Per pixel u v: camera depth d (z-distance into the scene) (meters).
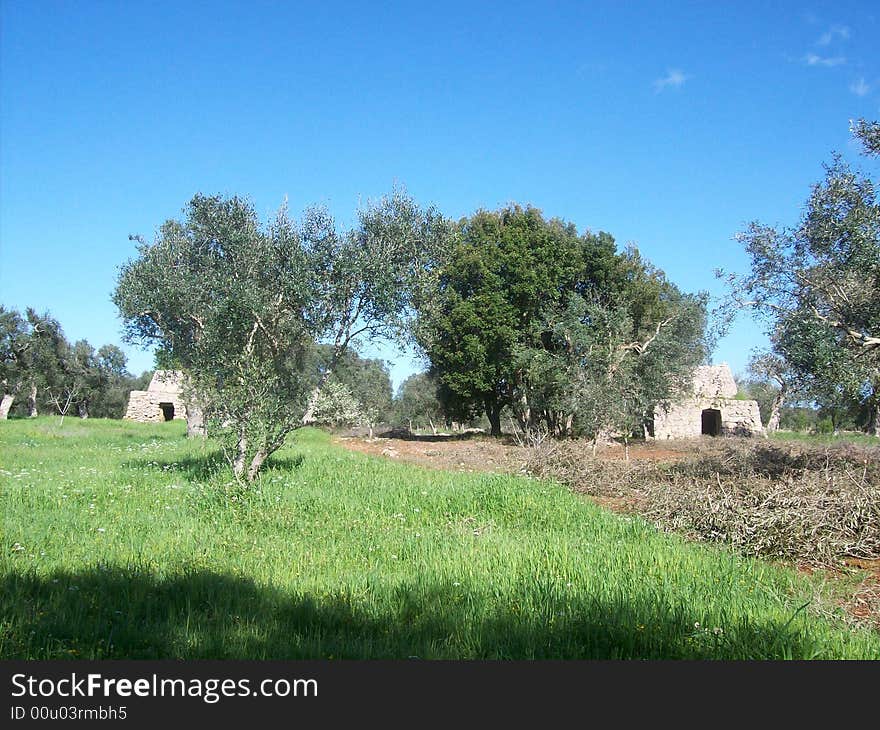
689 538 10.24
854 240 11.52
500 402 39.34
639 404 24.75
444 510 11.84
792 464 16.69
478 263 35.81
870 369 11.79
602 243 36.28
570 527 10.73
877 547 9.40
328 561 8.27
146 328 22.31
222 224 15.71
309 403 15.05
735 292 13.42
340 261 14.42
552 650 5.50
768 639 5.70
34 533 9.17
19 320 51.91
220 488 12.60
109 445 25.52
